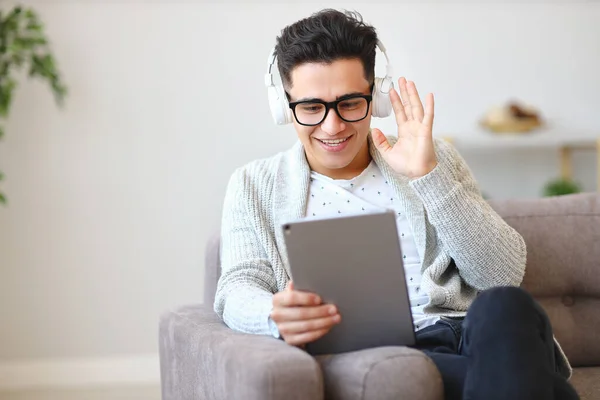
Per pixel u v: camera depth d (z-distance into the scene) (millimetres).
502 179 4590
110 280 4285
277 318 1531
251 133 4293
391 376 1398
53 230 4246
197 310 2098
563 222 2227
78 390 4105
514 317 1418
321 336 1556
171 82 4246
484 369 1403
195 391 1782
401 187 1913
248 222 1929
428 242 1913
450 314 1814
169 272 4297
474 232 1756
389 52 4398
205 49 4254
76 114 4211
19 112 4188
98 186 4246
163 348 2094
